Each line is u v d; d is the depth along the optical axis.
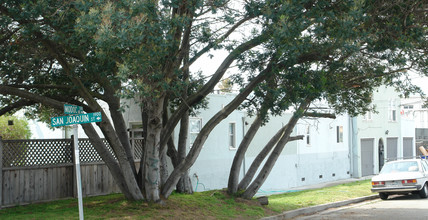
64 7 9.38
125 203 11.20
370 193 19.31
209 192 14.33
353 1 9.55
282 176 22.50
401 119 35.44
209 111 18.83
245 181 14.03
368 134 30.47
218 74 11.43
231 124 20.05
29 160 12.55
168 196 12.05
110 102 11.39
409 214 13.15
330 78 11.48
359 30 10.60
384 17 10.80
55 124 8.00
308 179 24.67
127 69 8.48
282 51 9.53
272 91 10.48
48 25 9.80
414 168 18.28
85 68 10.93
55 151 13.26
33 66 11.75
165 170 13.59
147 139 10.84
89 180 14.20
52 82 12.64
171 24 9.15
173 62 9.96
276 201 15.60
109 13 8.31
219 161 19.06
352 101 15.33
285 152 22.89
